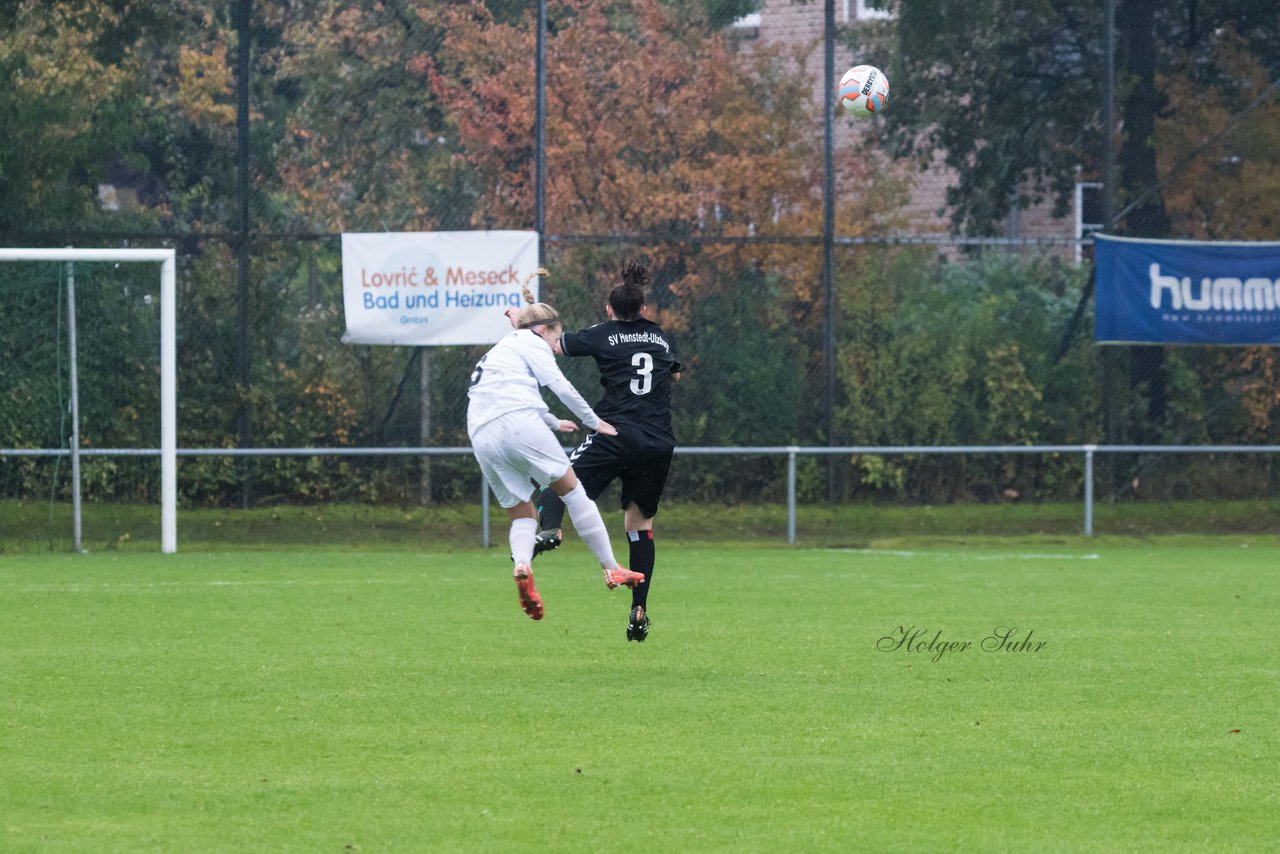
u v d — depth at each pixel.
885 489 65.62
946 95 65.00
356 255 60.62
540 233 61.38
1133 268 63.69
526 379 30.42
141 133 61.62
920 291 65.44
